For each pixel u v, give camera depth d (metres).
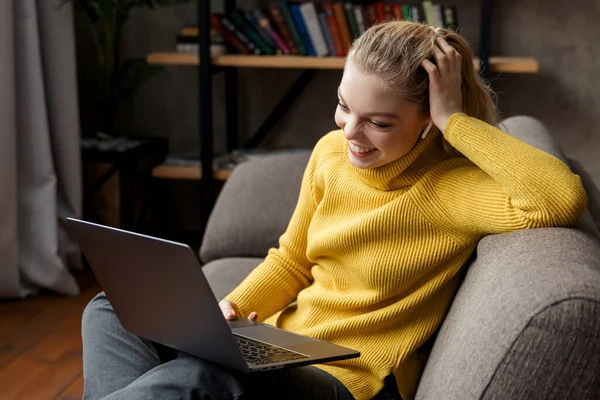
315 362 1.19
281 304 1.60
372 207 1.41
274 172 2.32
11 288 2.85
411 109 1.30
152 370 1.24
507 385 1.02
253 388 1.23
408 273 1.34
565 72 3.33
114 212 3.24
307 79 3.43
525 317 1.01
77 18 3.46
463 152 1.28
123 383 1.34
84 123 3.52
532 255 1.12
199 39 3.05
